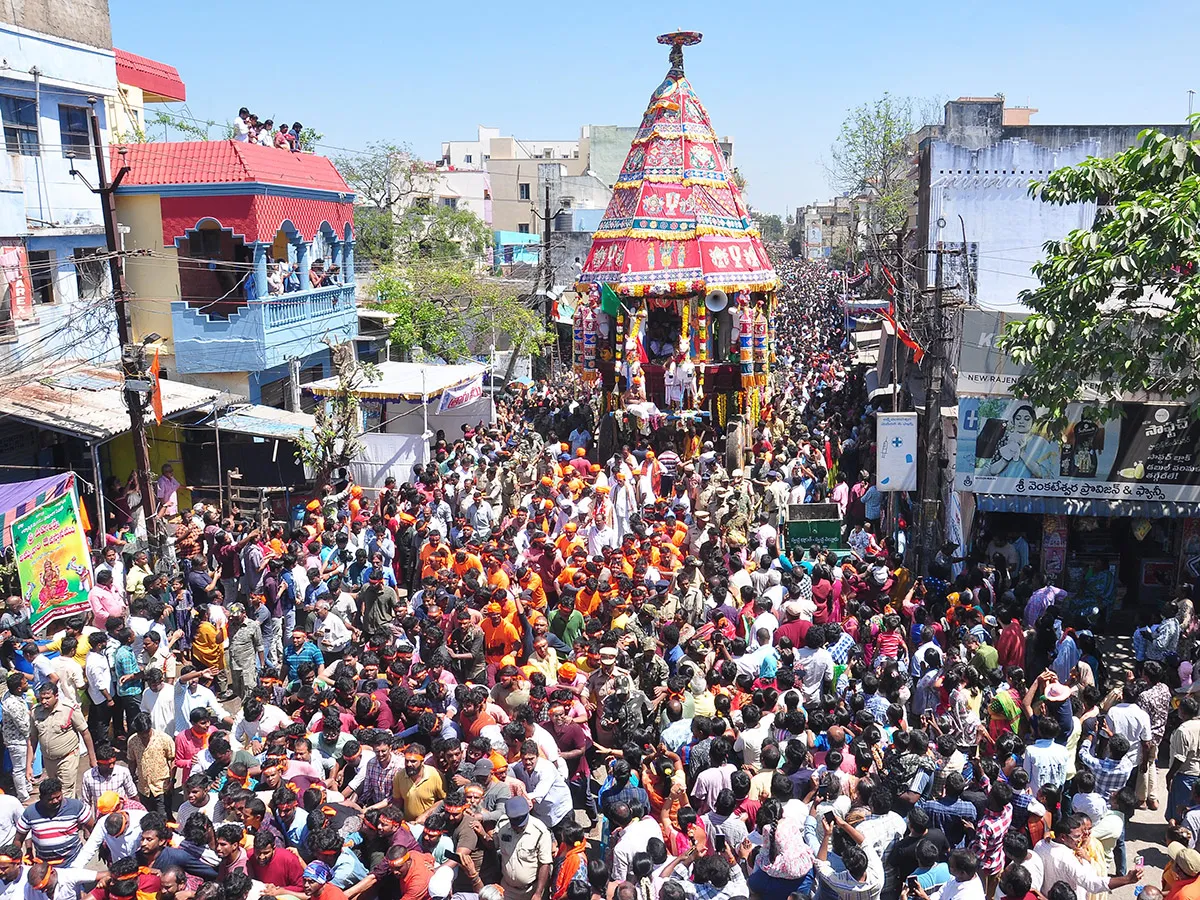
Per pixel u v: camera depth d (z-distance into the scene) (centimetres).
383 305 3105
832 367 3719
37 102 1925
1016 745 901
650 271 2711
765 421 2802
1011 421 1469
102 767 861
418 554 1584
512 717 991
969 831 766
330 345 2336
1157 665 1023
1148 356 1263
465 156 9375
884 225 4253
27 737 1020
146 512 1605
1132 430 1431
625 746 855
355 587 1436
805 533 1680
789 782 780
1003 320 1448
